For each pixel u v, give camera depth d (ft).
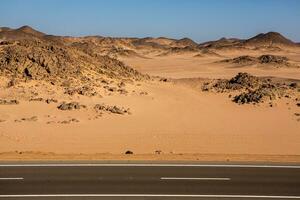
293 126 124.47
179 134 111.04
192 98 153.99
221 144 102.32
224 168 61.21
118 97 144.97
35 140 100.53
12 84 143.02
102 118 123.13
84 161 63.77
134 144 100.07
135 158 66.39
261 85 176.86
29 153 70.38
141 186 52.80
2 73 149.79
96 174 57.36
